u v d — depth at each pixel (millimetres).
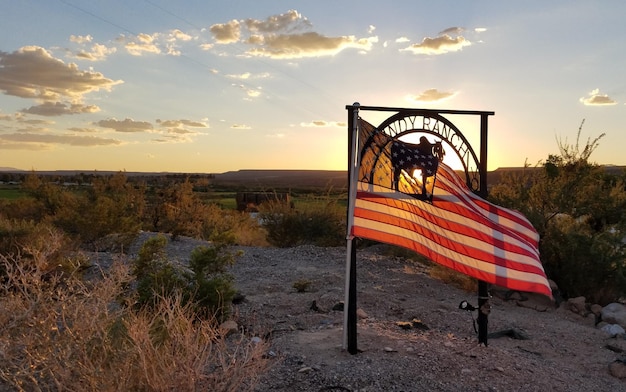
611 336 7391
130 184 17688
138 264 6965
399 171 5570
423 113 5824
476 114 6074
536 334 7230
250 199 24219
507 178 11875
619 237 9703
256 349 3762
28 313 3162
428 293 9195
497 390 4785
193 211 16906
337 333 6016
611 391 5344
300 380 4621
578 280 9594
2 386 3348
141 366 3281
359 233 5336
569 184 10883
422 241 5500
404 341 5789
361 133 5500
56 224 12781
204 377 3455
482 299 6039
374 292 8781
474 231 5773
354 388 4523
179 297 4543
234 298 7594
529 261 5766
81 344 3230
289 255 12312
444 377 4906
